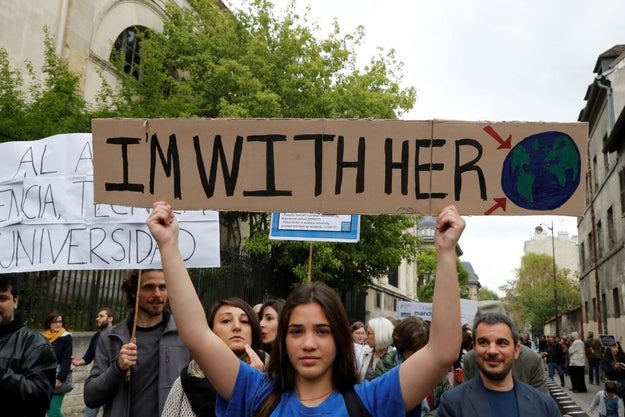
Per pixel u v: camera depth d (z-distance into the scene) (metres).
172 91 16.42
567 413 13.12
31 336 3.57
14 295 3.59
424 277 49.12
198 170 3.07
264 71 15.31
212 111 16.20
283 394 2.20
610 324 22.88
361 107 15.50
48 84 11.77
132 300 4.15
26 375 3.43
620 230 20.92
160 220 2.46
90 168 4.61
